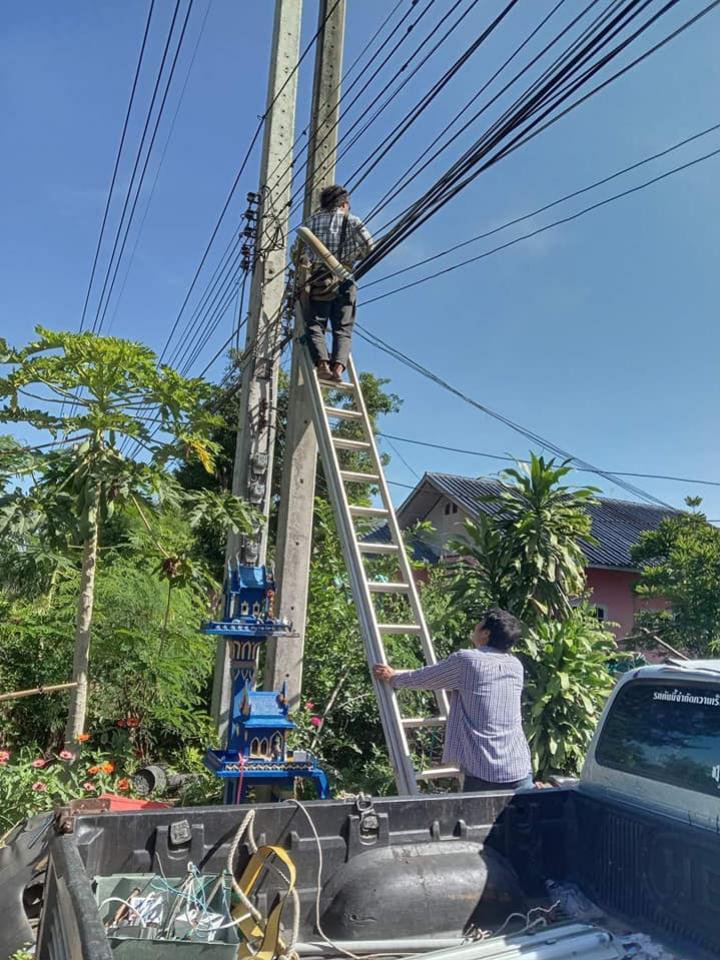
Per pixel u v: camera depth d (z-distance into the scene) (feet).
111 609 25.57
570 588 24.45
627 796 10.66
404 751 15.98
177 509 19.60
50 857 8.02
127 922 8.15
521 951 8.84
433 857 10.06
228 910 8.57
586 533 25.14
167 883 8.82
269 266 26.91
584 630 23.30
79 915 5.96
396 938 9.42
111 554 27.30
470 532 25.52
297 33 28.53
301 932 9.50
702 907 9.12
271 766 16.93
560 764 21.45
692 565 38.68
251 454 25.77
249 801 21.11
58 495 18.13
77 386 18.38
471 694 13.61
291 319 26.43
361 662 25.96
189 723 26.05
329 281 22.74
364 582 18.95
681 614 38.55
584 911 10.34
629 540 66.33
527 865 10.77
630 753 10.79
